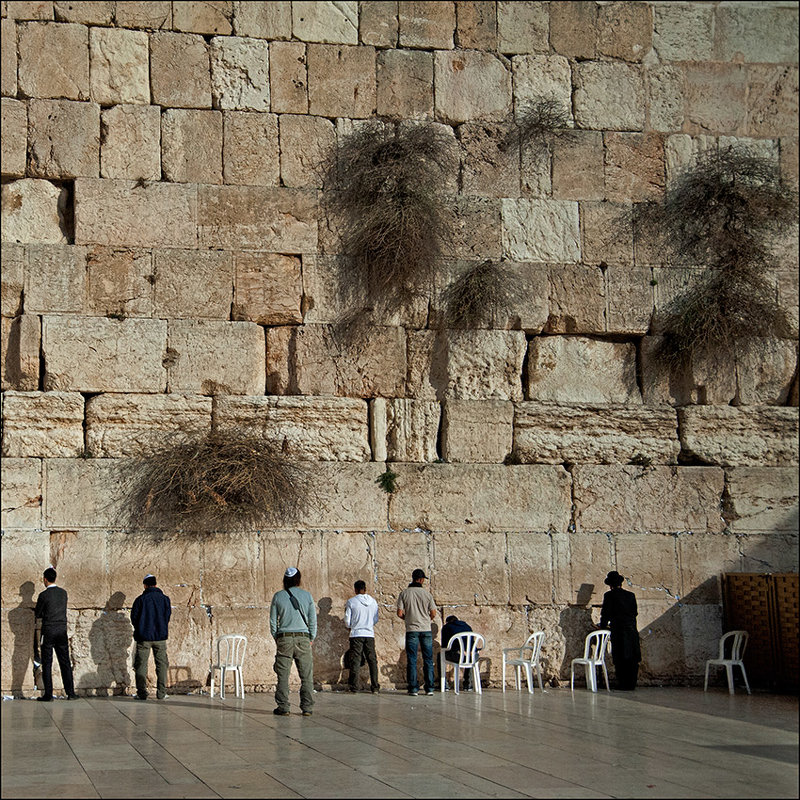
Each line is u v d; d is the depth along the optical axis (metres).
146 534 14.47
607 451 15.70
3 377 14.67
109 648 14.22
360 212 15.41
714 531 15.81
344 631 14.73
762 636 15.02
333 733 10.92
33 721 11.76
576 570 15.37
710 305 15.95
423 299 15.56
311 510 14.88
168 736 10.76
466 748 10.08
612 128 16.36
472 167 15.91
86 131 15.07
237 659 14.42
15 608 14.08
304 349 15.21
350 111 15.69
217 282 15.12
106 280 14.88
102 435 14.61
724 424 16.03
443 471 15.23
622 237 16.17
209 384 14.96
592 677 14.52
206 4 15.55
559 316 15.88
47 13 15.18
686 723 11.65
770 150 16.70
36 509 14.30
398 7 16.03
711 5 16.86
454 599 15.03
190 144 15.27
